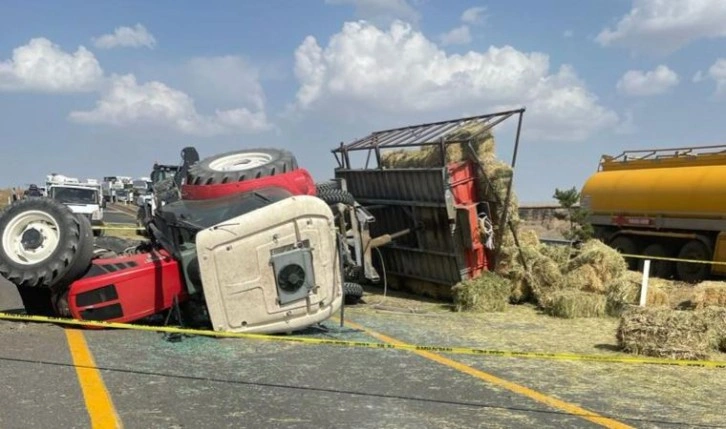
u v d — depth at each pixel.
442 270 11.99
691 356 7.05
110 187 62.69
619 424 4.79
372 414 4.84
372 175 13.14
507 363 6.69
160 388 5.30
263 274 7.19
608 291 10.54
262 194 8.08
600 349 7.65
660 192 16.41
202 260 7.01
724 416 5.08
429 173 11.48
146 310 7.53
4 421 4.39
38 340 6.88
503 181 11.25
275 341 7.25
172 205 8.41
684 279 16.03
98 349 6.56
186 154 13.79
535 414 4.96
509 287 10.91
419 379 5.88
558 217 24.36
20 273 7.20
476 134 11.20
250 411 4.81
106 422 4.44
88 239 7.37
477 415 4.90
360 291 10.91
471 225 11.35
